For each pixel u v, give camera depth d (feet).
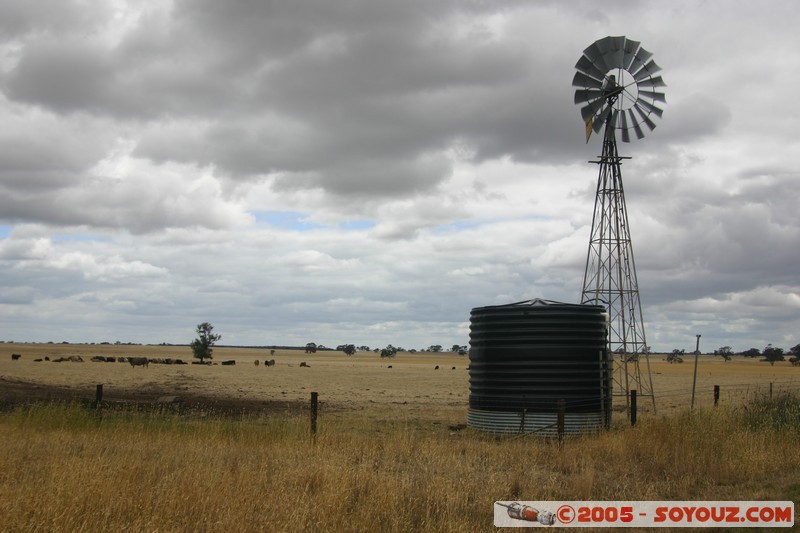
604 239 117.29
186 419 76.28
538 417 75.61
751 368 492.54
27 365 253.85
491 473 45.62
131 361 293.43
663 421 60.54
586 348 77.41
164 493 34.22
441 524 32.37
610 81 117.91
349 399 135.54
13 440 51.70
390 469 46.75
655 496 41.01
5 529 28.68
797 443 55.26
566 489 43.21
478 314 81.35
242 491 35.58
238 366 375.45
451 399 143.64
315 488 38.88
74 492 33.14
